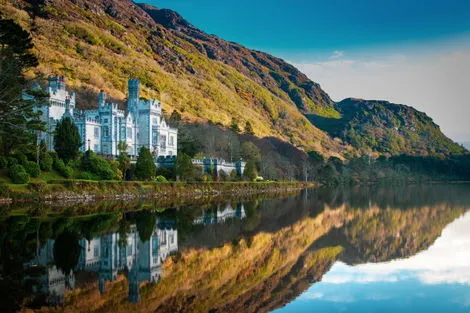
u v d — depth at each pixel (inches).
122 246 1972.2
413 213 4003.4
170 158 5403.5
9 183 3538.4
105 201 3875.5
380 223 3292.3
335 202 5044.3
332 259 2050.9
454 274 1815.9
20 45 3619.6
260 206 4202.8
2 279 1411.2
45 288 1341.0
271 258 1995.6
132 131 5344.5
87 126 4822.8
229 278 1620.3
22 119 3563.0
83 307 1206.3
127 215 2997.0
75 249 1859.0
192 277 1577.3
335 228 2979.8
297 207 4276.6
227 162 6692.9
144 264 1690.5
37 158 3919.8
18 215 2731.3
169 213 3235.7
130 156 5054.1
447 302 1449.3
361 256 2135.8
